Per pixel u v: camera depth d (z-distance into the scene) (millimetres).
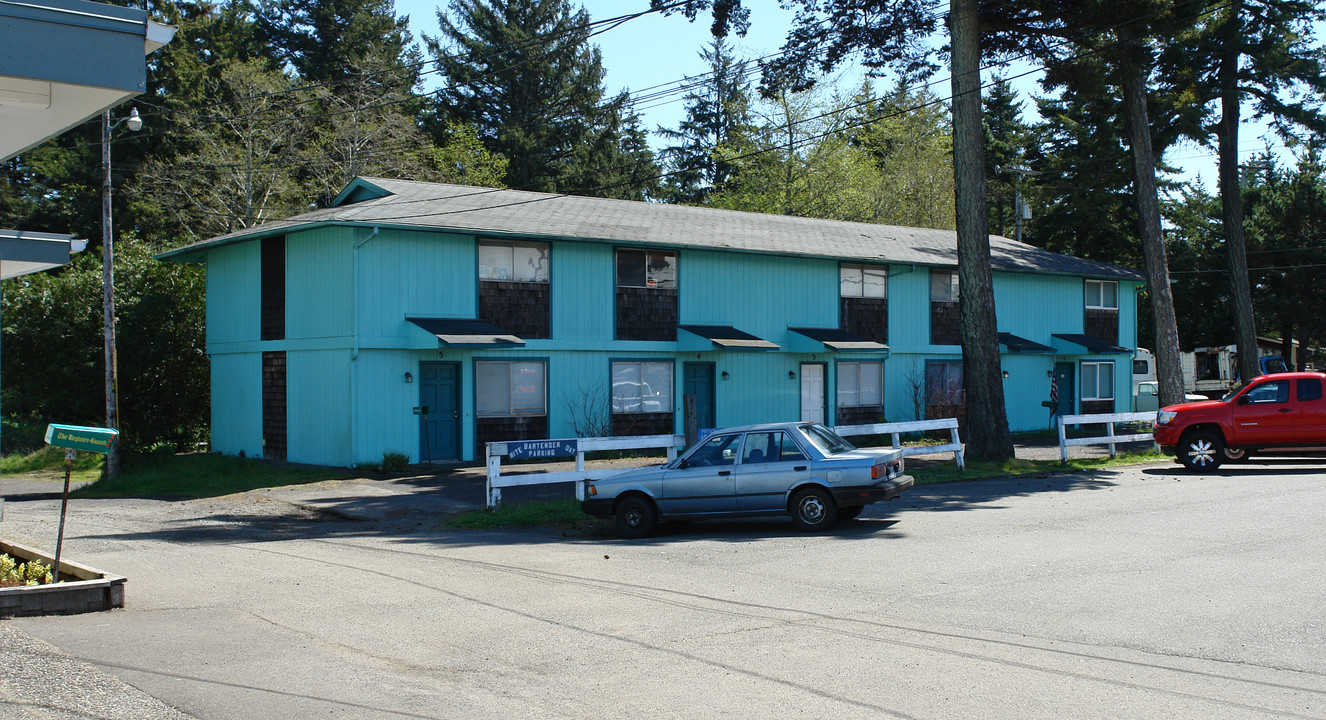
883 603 8617
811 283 29344
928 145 53000
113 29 6516
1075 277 35656
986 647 7125
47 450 29766
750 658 6949
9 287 29469
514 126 53375
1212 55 33156
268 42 53094
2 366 29172
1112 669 6527
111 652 7121
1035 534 12125
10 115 7316
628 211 28719
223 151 39094
